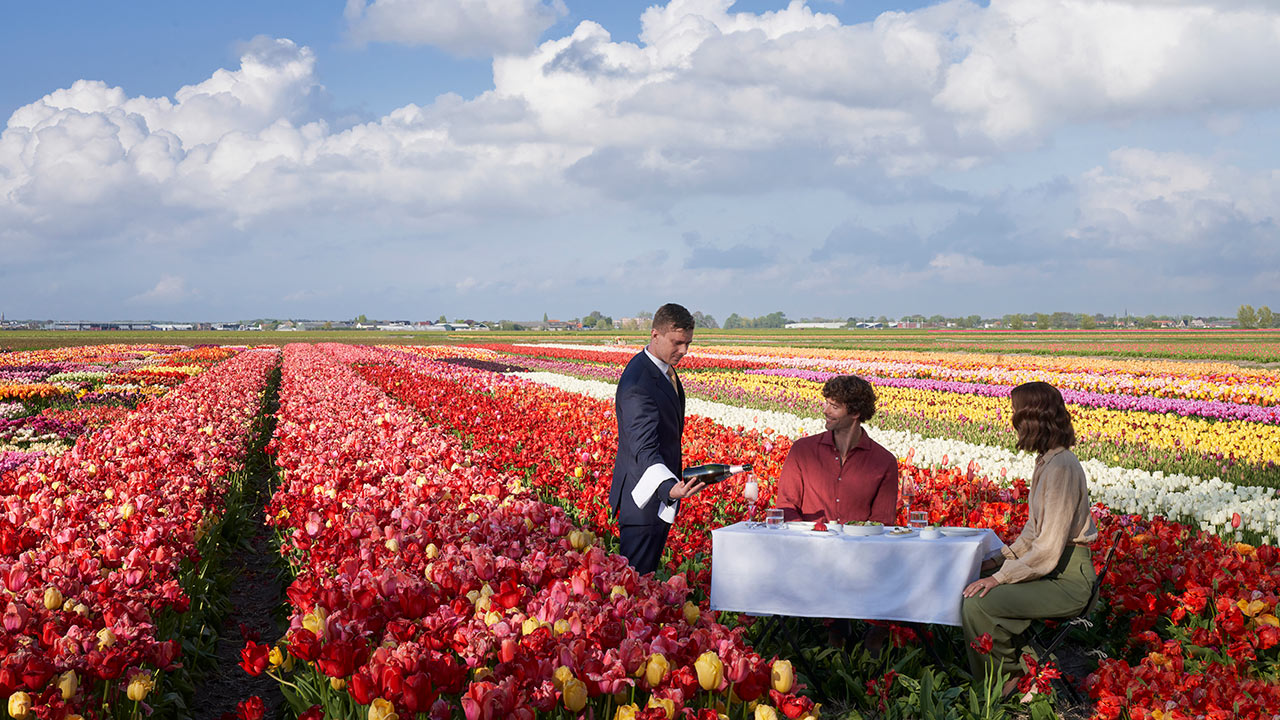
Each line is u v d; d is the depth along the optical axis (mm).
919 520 5473
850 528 5324
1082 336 117750
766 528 5504
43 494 6594
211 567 7305
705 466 5367
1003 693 5031
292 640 3363
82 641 3580
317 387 18078
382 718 2842
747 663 3174
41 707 3098
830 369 40719
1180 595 5781
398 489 6949
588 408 15641
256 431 15281
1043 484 5188
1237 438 14719
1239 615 4887
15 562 4762
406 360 36156
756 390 27016
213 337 129375
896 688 5121
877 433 15094
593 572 4172
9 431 15234
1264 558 5832
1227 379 31109
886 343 89375
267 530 10320
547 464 10148
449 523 5336
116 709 3703
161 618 4859
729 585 5309
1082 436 16031
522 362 48125
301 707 3883
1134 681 4074
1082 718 5082
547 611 3615
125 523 5859
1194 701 3912
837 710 5094
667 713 2969
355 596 3701
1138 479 11227
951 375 35031
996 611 5020
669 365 5895
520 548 4809
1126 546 6402
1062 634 5176
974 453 13445
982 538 5305
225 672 6051
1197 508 8562
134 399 23094
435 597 3834
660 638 3328
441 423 14711
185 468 8516
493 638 3391
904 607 5109
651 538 5570
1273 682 4730
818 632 5883
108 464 8172
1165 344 80312
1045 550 5047
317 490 7047
